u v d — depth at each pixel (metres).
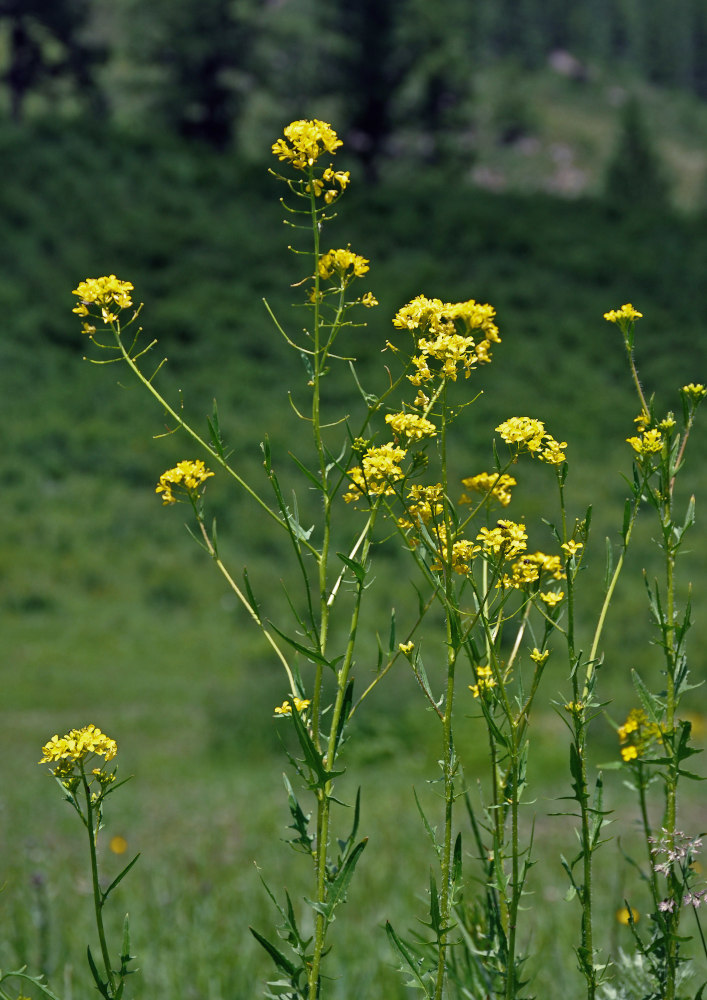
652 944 1.56
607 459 30.39
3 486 25.20
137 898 4.05
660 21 127.19
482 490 1.64
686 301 40.34
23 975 1.52
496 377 33.88
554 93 114.69
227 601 20.84
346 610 18.59
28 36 54.19
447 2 58.62
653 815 7.05
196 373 31.14
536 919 3.60
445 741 1.54
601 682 16.06
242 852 5.72
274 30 55.62
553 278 40.47
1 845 5.74
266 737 12.00
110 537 23.48
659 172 80.56
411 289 36.31
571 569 1.59
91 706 14.73
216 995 2.71
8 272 33.75
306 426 28.67
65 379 30.20
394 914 3.63
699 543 23.67
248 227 38.91
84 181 38.94
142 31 54.47
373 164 55.62
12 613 19.70
